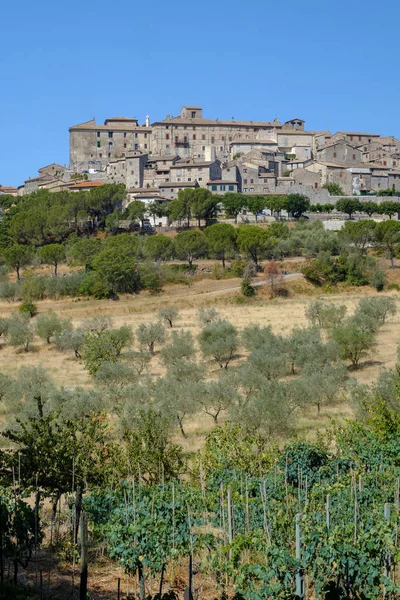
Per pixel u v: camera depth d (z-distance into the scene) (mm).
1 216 188375
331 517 28047
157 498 28984
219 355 79250
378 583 23234
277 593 22250
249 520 29594
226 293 122812
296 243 144750
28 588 23672
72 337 87875
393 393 49906
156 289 125375
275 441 45469
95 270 126062
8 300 122438
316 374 59125
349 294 123688
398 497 28469
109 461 35688
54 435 33031
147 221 176625
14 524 26391
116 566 27266
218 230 139750
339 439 39562
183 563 27391
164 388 57469
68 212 169125
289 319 106188
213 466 35500
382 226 138750
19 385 65250
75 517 27109
